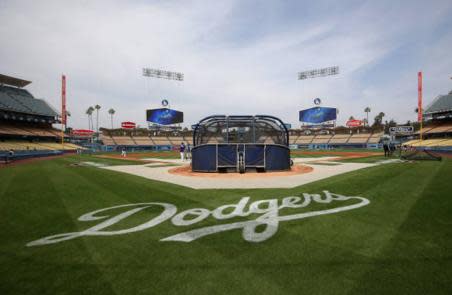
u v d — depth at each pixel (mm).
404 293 2482
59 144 60469
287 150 14852
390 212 5383
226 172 14258
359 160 22812
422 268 2977
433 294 2455
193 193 7789
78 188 8953
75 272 3033
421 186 8336
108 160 27547
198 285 2713
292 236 4113
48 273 3020
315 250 3562
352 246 3674
